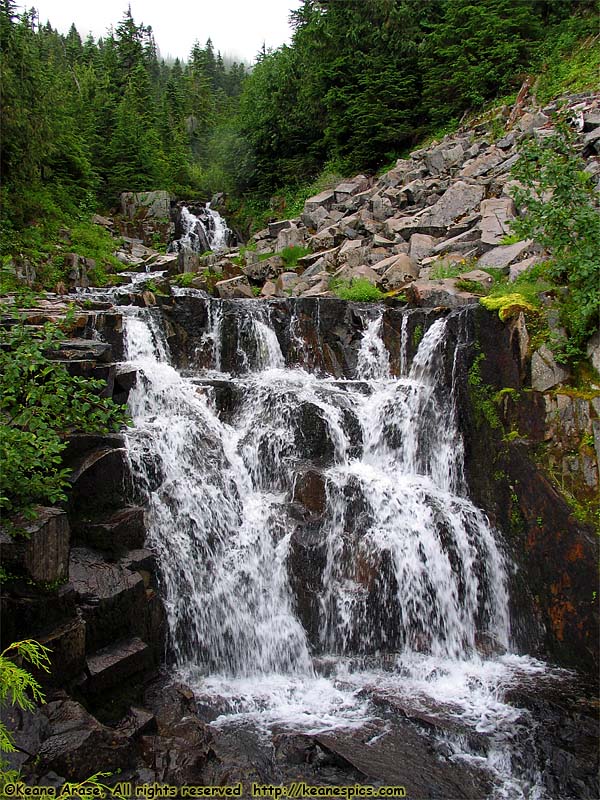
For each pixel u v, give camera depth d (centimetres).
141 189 2856
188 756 568
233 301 1330
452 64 2256
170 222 2673
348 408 1076
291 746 623
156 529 810
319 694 747
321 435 1027
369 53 2434
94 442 771
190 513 862
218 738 636
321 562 880
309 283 1574
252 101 2884
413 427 1081
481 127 2069
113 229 2456
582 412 889
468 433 1015
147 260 2077
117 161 2869
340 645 848
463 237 1521
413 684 770
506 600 912
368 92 2358
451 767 626
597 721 688
